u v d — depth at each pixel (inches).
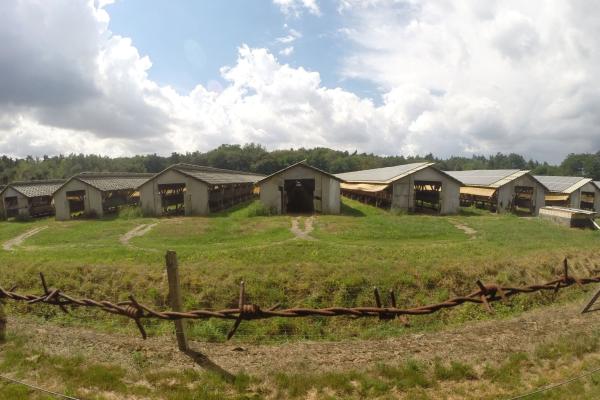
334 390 236.1
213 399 221.6
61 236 956.0
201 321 369.4
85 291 460.1
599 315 352.8
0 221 1482.5
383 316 150.0
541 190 1488.7
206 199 1357.0
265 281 457.7
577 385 217.8
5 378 220.2
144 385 233.9
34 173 3523.6
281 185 1311.5
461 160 6643.7
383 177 1585.9
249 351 309.3
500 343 303.4
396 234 867.4
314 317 399.2
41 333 322.3
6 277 485.4
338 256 600.7
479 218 1192.8
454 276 488.4
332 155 5349.4
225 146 5757.9
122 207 1626.5
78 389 221.3
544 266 532.1
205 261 567.8
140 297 446.0
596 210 1635.1
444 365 266.8
